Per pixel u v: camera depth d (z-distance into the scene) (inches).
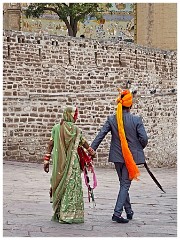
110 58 944.9
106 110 804.0
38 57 866.1
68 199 340.8
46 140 780.6
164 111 874.8
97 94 802.2
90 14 1170.0
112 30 1268.5
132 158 345.7
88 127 802.2
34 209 386.3
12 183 534.0
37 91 866.1
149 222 351.9
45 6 1082.1
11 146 759.7
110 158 352.5
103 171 739.4
